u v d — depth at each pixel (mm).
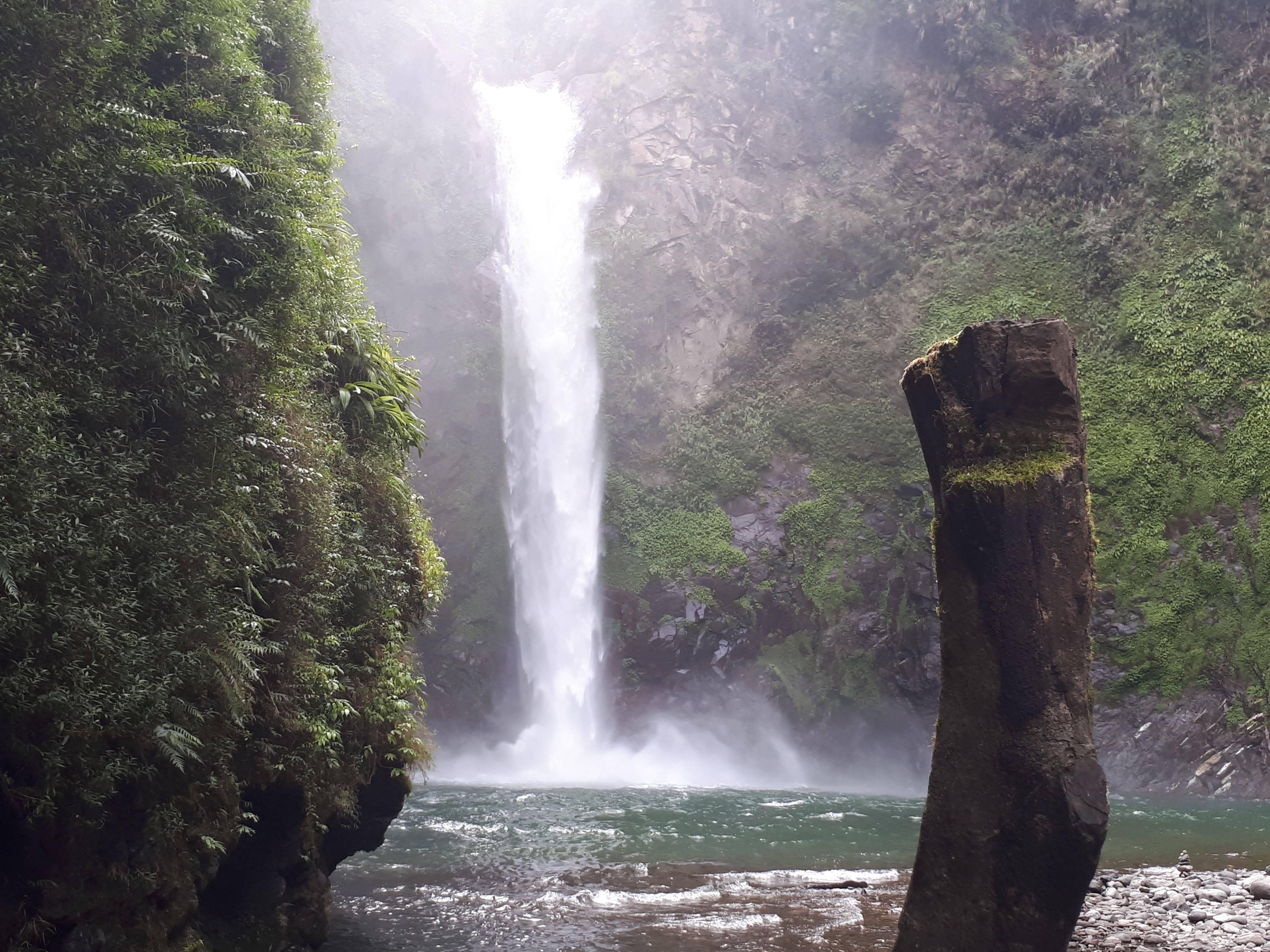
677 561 33719
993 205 36125
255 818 5293
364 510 7711
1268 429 28562
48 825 3881
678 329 38250
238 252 5852
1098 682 27484
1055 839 3990
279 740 5742
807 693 31141
